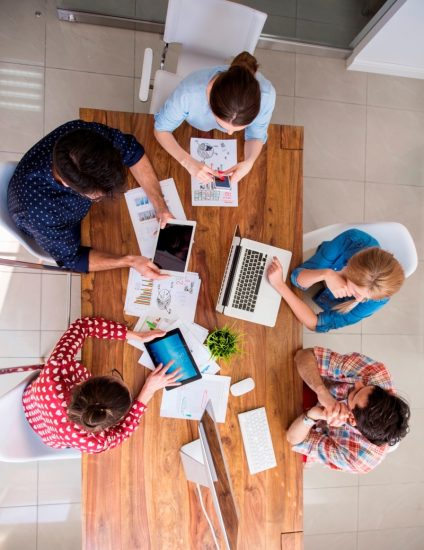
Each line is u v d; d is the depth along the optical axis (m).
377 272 1.53
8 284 2.42
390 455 2.79
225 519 1.30
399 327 2.83
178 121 1.68
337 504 2.71
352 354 1.83
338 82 2.81
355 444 1.74
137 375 1.72
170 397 1.73
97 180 1.21
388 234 1.90
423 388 2.83
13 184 1.44
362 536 2.73
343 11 2.68
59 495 2.42
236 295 1.78
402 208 2.86
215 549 1.74
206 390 1.76
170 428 1.73
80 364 1.59
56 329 2.46
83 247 1.68
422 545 2.79
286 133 1.86
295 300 1.82
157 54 2.58
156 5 2.50
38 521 2.39
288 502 1.81
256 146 1.77
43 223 1.46
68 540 2.41
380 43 2.58
